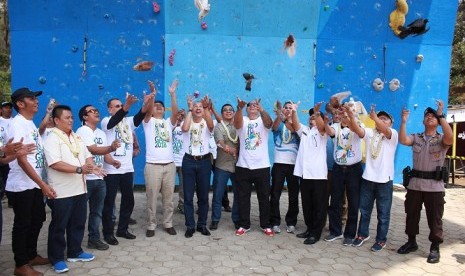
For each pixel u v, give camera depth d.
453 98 16.17
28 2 7.52
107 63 7.78
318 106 5.06
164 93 7.92
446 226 6.19
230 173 5.77
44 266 4.32
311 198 5.33
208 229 5.72
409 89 8.56
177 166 6.49
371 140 5.01
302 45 8.17
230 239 5.33
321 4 8.14
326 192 5.24
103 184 4.79
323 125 5.10
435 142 4.66
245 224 5.56
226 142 5.65
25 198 3.93
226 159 5.75
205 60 7.97
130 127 5.23
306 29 8.15
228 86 8.04
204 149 5.42
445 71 8.69
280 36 8.11
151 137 5.26
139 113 5.11
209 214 6.61
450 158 9.84
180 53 7.90
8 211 6.52
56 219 4.12
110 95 7.81
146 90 7.87
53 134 4.12
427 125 4.72
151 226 5.36
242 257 4.70
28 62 7.61
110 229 5.02
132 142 5.23
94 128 4.83
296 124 5.36
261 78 8.11
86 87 7.75
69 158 4.14
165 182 5.34
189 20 7.87
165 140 5.31
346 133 5.20
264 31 8.05
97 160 4.89
